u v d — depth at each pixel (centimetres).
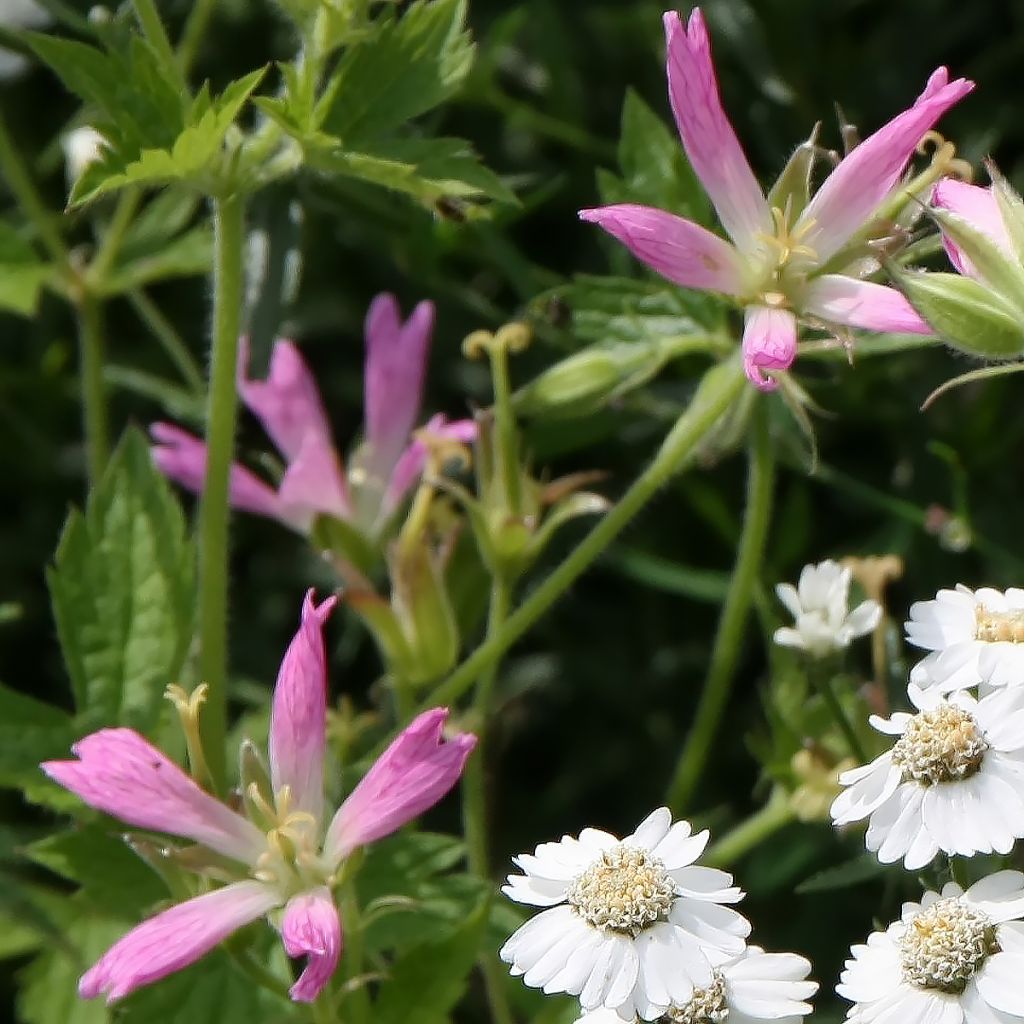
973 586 58
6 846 53
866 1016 47
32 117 65
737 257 51
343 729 55
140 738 49
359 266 63
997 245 49
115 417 64
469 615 55
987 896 47
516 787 61
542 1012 52
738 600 54
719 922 47
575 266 62
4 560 63
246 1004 51
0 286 57
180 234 60
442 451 54
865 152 51
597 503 54
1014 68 60
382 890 52
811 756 53
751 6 59
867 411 59
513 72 63
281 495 55
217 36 61
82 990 48
